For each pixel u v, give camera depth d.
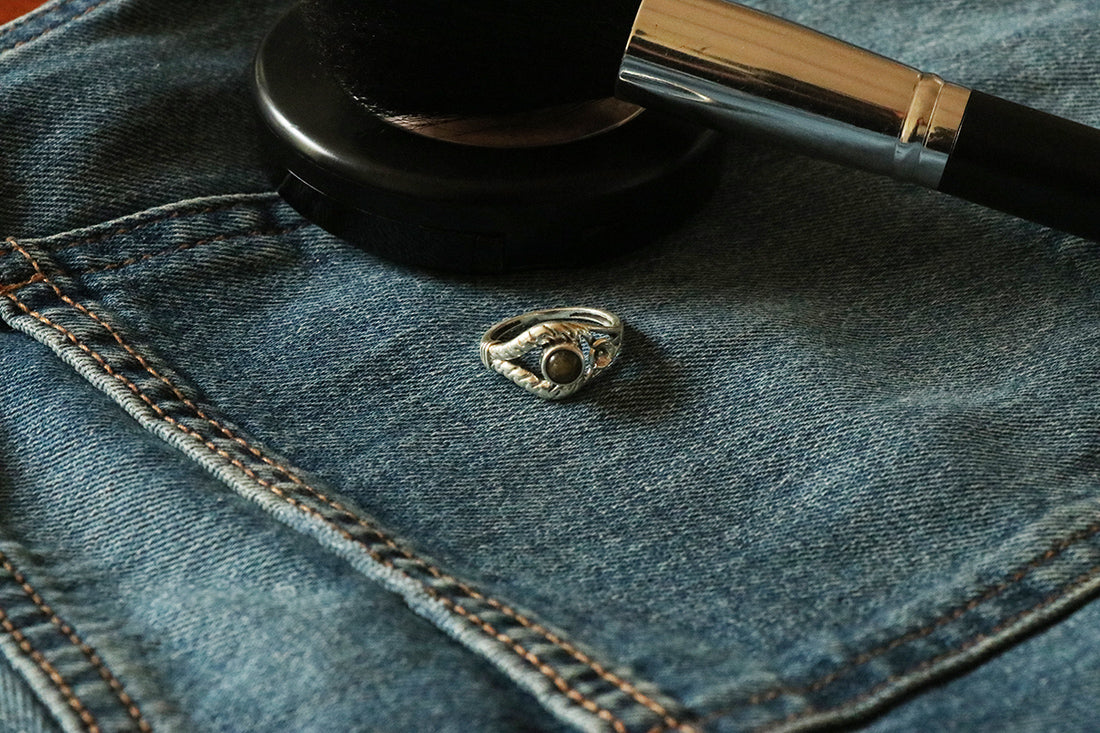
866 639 0.32
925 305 0.36
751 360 0.35
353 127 0.36
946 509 0.33
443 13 0.34
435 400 0.35
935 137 0.35
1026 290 0.37
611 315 0.36
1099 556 0.33
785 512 0.34
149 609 0.33
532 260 0.37
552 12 0.34
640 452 0.34
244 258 0.36
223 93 0.39
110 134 0.38
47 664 0.32
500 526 0.34
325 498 0.34
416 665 0.32
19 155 0.37
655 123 0.36
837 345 0.36
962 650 0.32
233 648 0.32
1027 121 0.34
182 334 0.36
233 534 0.33
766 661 0.32
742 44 0.35
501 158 0.36
